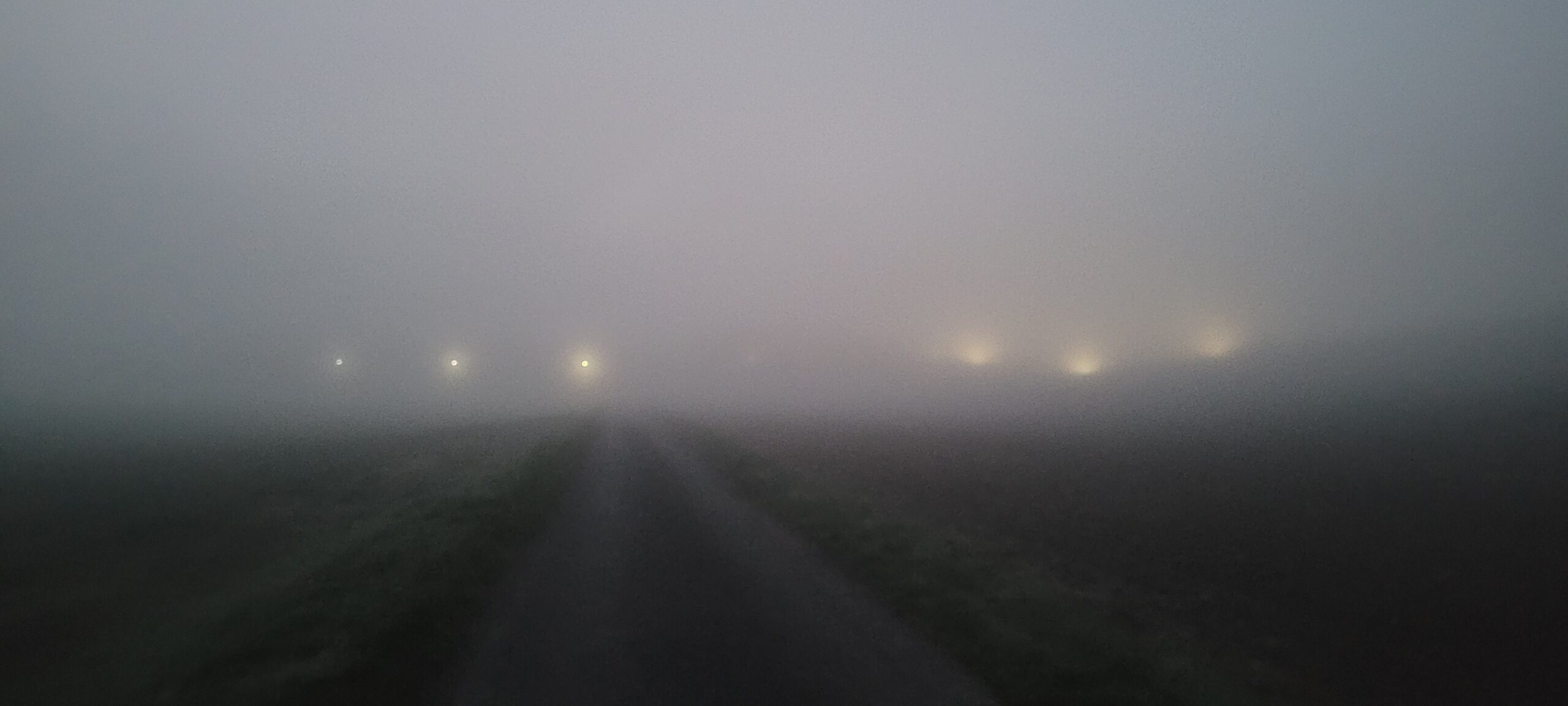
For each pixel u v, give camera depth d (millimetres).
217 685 8758
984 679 9414
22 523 19609
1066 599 13484
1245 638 12188
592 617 11773
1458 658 11336
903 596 13188
